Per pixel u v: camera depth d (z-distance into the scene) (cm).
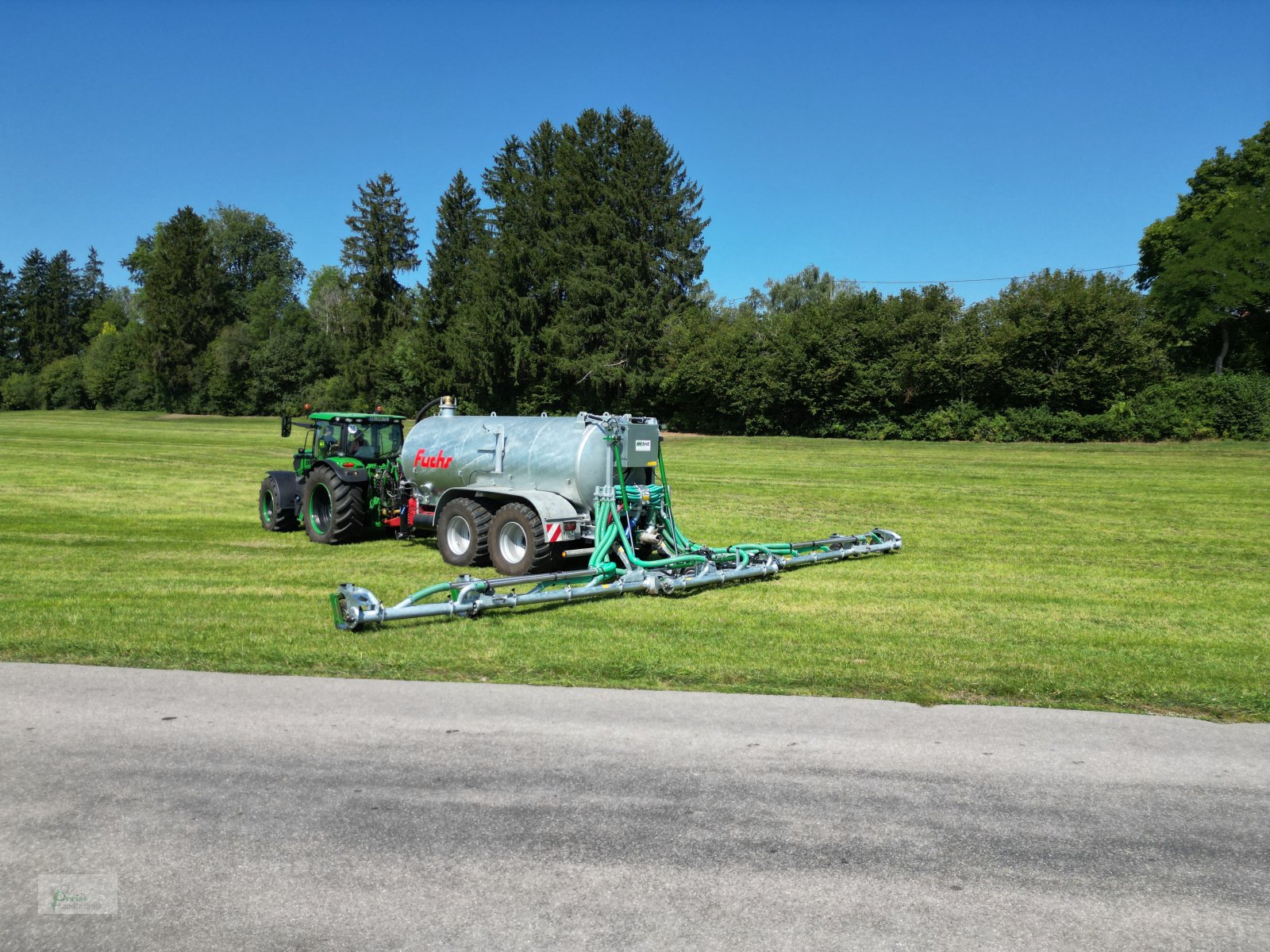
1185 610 912
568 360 5366
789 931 320
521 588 989
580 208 5684
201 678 610
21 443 3772
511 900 338
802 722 540
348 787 437
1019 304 4206
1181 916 335
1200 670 670
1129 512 1783
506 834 391
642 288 5362
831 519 1686
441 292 6294
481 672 633
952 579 1080
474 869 361
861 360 4597
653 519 1108
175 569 1073
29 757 468
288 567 1098
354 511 1291
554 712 552
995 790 445
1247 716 566
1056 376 4088
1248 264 4328
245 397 7544
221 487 2167
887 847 385
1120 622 849
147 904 333
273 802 420
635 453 1078
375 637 725
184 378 8025
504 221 5966
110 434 4666
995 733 526
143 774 448
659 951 307
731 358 4869
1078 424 3931
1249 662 697
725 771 464
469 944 309
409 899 338
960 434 4253
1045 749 502
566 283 5450
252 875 354
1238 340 4794
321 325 8006
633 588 924
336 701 566
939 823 409
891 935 319
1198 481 2386
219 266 8756
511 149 6594
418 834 390
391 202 7081
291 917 325
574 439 1061
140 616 788
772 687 609
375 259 6988
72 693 573
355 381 6894
